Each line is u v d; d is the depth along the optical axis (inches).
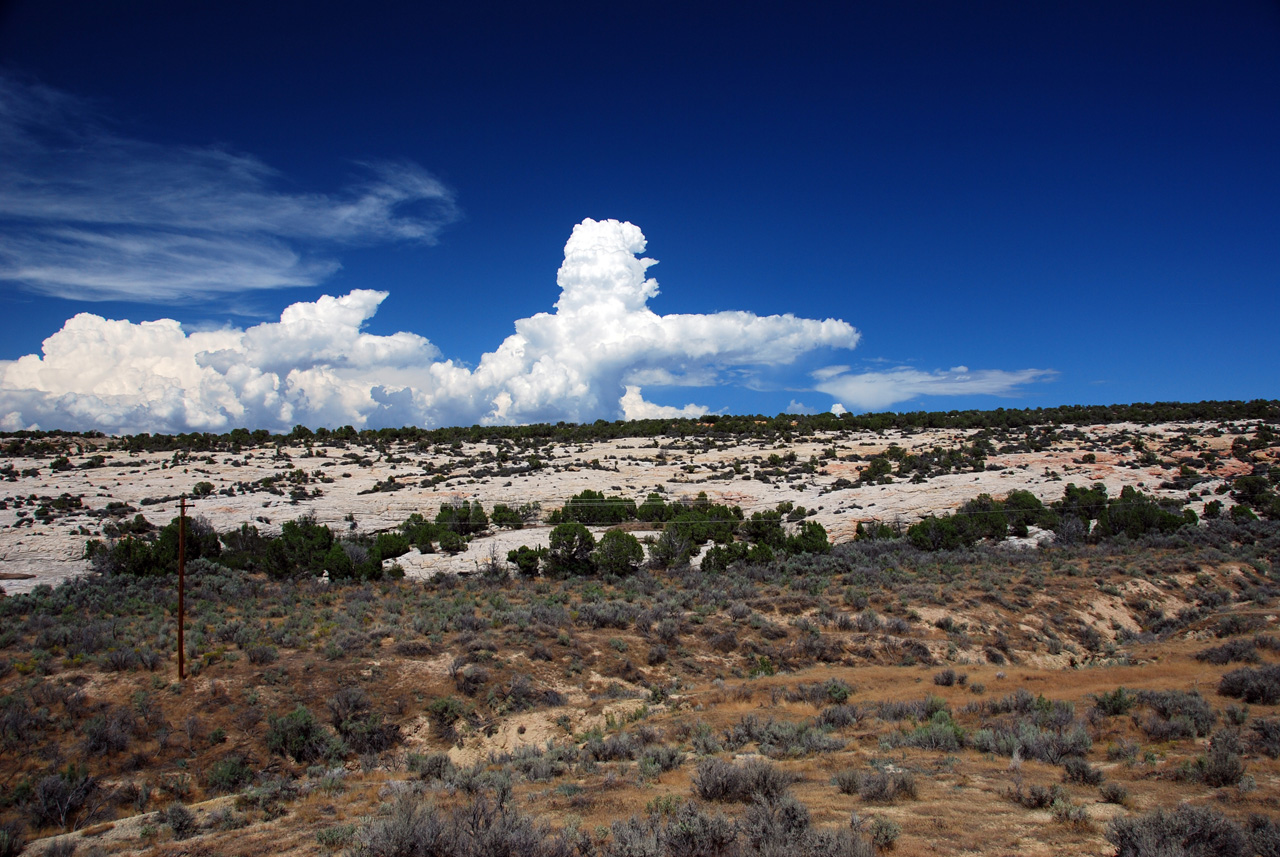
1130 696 816.3
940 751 686.5
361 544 2282.2
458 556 2240.4
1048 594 1627.7
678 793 571.8
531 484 3304.6
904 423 4918.8
